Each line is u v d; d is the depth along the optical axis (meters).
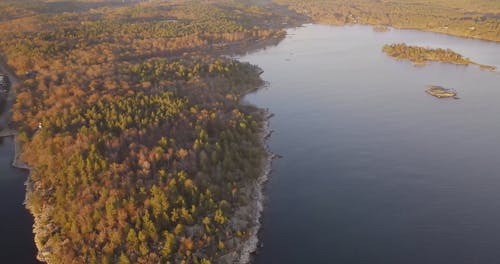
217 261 110.19
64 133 154.38
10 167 160.38
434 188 146.25
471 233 123.81
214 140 158.00
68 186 131.12
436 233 124.00
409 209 135.00
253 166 150.00
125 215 114.19
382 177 153.12
